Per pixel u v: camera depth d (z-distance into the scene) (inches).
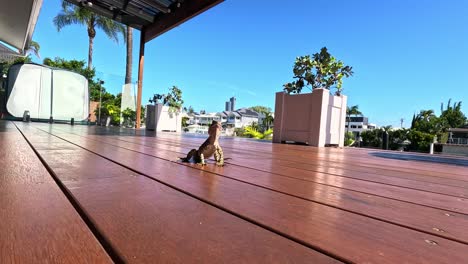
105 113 447.2
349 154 152.3
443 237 27.8
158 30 310.7
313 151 157.3
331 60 237.1
